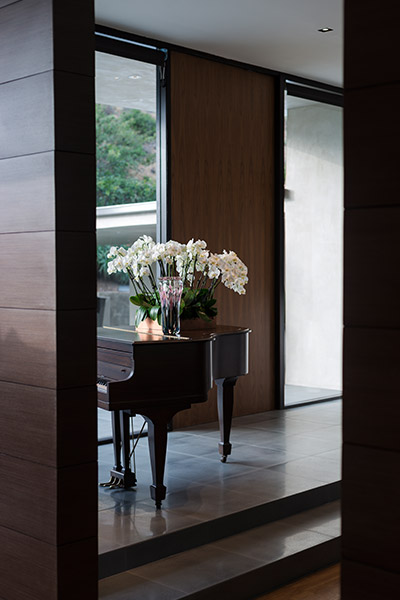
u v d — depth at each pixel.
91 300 2.95
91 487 2.95
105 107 15.24
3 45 3.02
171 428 5.82
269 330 6.59
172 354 3.96
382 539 1.90
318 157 6.99
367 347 1.91
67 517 2.88
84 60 2.89
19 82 2.95
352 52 1.92
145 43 5.52
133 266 4.56
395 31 1.85
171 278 4.26
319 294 7.00
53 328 2.85
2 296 3.08
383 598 1.89
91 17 2.91
